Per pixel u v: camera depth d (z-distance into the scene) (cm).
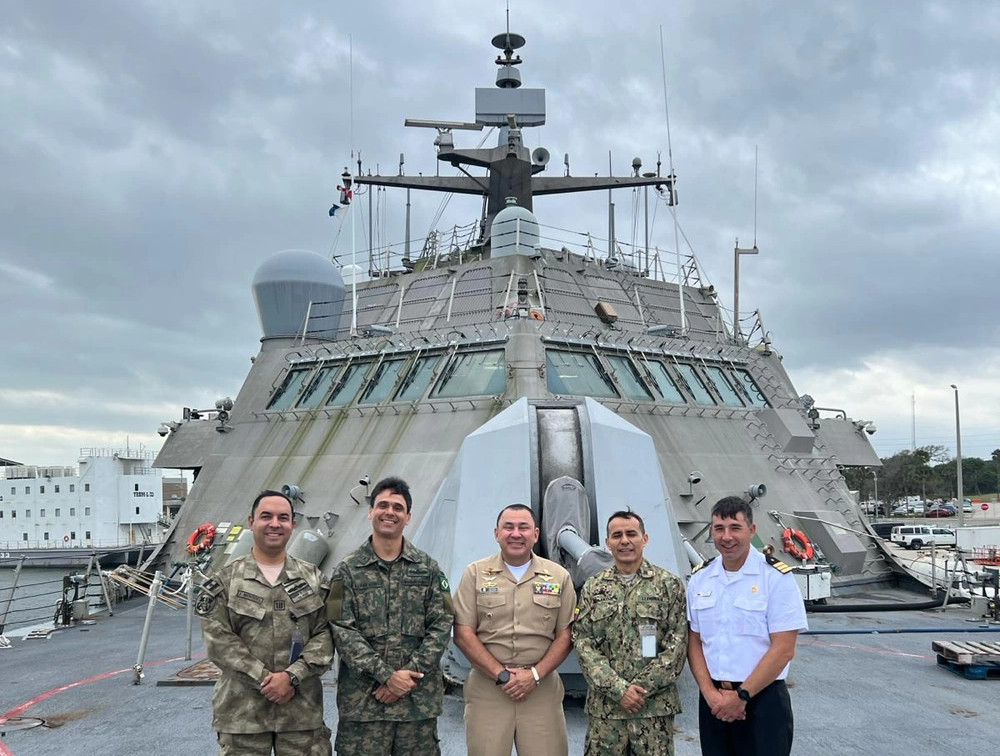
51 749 703
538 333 1379
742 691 490
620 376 1460
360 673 493
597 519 733
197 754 685
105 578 1532
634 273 2012
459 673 797
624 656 510
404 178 2089
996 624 1277
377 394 1465
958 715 794
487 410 1291
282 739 484
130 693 884
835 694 872
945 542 4181
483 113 2125
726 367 1723
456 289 1733
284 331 1772
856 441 1906
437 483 1222
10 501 5281
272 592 495
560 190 2123
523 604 536
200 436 1795
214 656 480
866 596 1513
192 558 1409
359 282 1948
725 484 1436
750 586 511
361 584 505
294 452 1469
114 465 5244
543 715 530
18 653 1129
